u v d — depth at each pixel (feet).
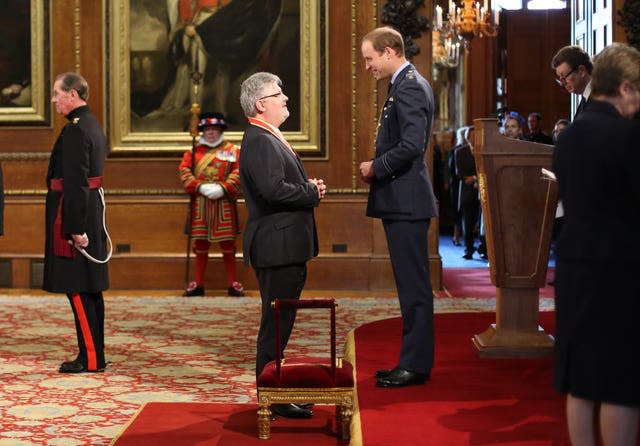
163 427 16.07
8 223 34.81
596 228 11.19
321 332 25.61
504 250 21.25
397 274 18.38
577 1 40.04
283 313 16.39
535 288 21.39
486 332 22.09
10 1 34.76
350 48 34.50
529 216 21.13
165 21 34.81
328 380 15.14
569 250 11.40
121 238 34.83
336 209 34.35
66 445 15.12
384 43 18.12
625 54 11.48
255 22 34.73
